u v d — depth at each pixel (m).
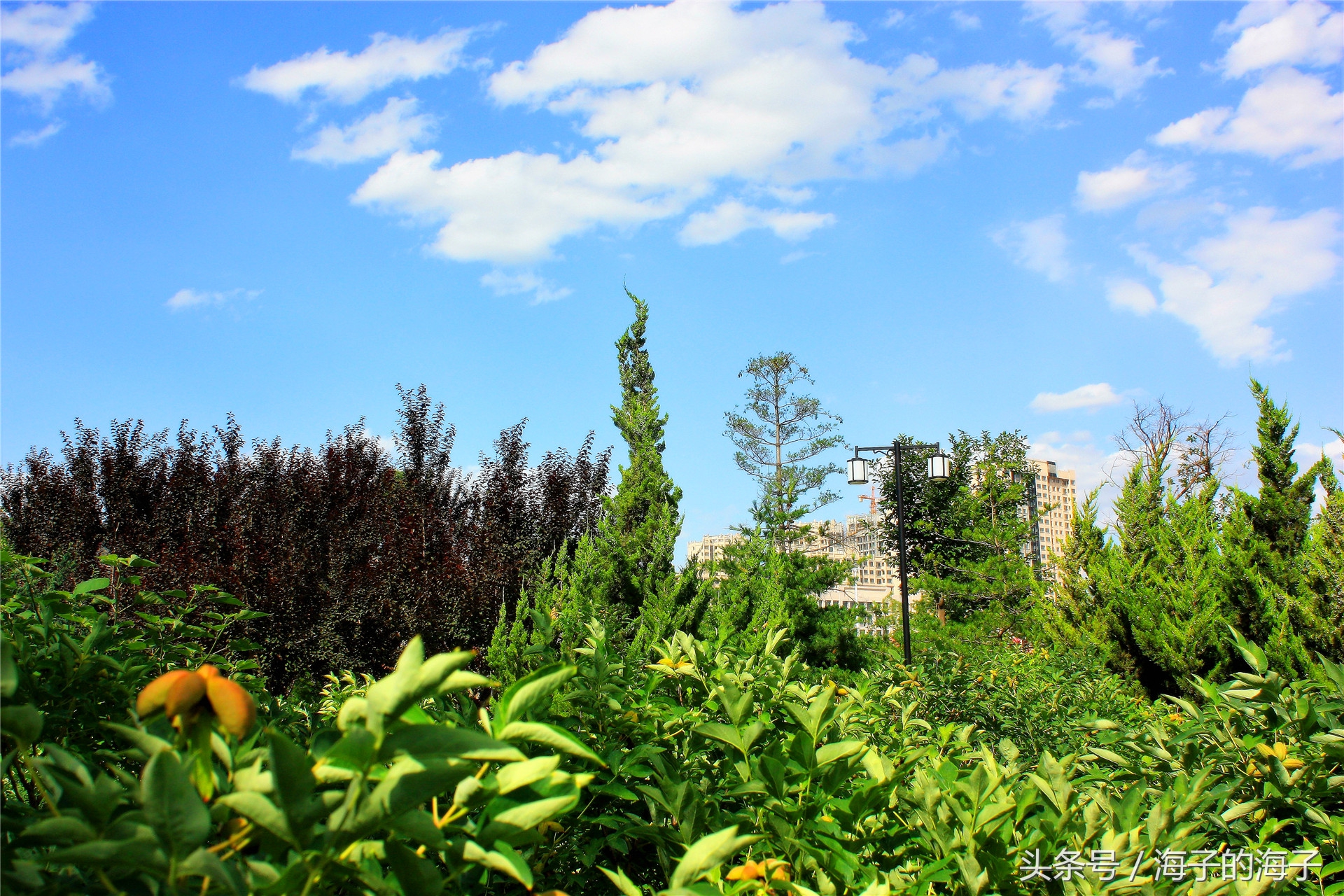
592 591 7.64
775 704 2.65
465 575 8.91
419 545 9.01
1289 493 10.84
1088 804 1.80
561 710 2.23
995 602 20.44
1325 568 9.18
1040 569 22.50
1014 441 25.47
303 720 3.07
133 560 3.06
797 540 21.80
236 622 7.40
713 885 1.60
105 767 1.85
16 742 1.16
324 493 10.07
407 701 1.02
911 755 2.04
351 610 8.20
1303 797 2.35
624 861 2.25
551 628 3.05
